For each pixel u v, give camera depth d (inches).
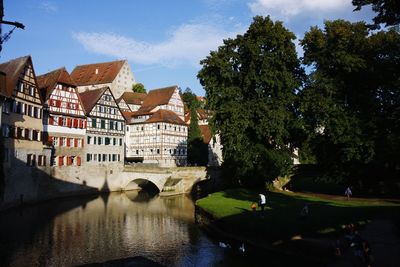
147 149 3112.7
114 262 463.2
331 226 934.4
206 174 2438.5
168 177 2325.3
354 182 1681.8
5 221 1354.6
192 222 1407.5
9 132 1588.3
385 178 1662.2
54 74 2258.9
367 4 831.1
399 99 1487.5
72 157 2249.0
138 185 2659.9
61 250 1003.9
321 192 1913.1
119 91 4352.9
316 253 805.2
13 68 1727.4
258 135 1673.2
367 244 629.6
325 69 1652.3
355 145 1497.3
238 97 1713.8
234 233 1071.6
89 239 1130.0
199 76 1825.8
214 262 881.5
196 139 3070.9
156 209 1740.9
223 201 1475.1
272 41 1636.3
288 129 1771.7
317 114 1595.7
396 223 951.6
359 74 1596.9
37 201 1860.2
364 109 1584.6
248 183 1929.1
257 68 1705.2
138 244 1074.7
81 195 2237.9
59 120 2187.5
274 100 1663.4
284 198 1566.2
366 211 1146.0
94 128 2412.6
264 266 827.4
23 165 1716.3
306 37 1743.4
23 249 1005.2
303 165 2003.0
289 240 880.9
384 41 1508.4
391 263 639.1
